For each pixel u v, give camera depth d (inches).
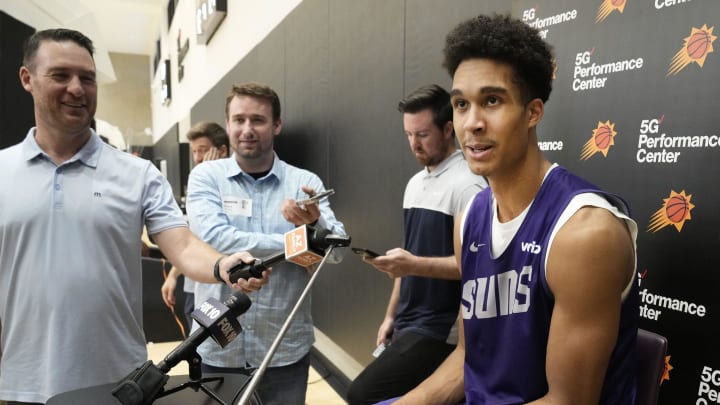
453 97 33.8
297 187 70.2
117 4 470.0
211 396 28.6
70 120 46.4
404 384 60.8
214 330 30.2
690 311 39.7
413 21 81.4
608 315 29.6
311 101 129.2
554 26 52.2
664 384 41.6
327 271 120.9
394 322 71.4
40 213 46.6
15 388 46.2
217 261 47.9
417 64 80.7
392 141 89.0
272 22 162.2
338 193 114.3
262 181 69.4
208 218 64.3
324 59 119.6
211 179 68.6
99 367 47.5
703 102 38.7
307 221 57.9
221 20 236.1
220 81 241.3
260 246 61.8
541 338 33.5
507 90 31.6
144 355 52.2
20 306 46.5
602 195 31.1
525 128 32.9
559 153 51.8
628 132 44.6
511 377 35.1
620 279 29.4
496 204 37.5
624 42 44.9
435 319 62.0
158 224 52.6
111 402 27.1
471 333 38.7
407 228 69.3
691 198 39.6
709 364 38.3
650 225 42.9
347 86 107.6
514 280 34.7
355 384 65.1
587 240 29.2
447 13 72.2
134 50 650.2
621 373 32.2
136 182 51.6
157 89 541.6
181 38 364.8
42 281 46.1
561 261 30.4
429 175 65.7
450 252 61.6
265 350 63.2
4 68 99.6
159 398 28.3
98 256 48.0
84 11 108.2
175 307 134.4
